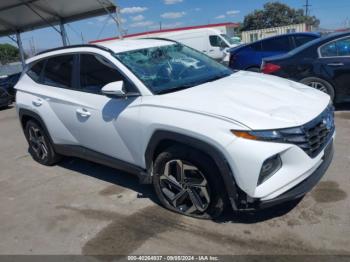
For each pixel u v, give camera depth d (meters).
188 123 3.20
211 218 3.46
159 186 3.70
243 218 3.49
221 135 3.00
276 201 3.04
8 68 30.64
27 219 4.03
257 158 2.90
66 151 4.92
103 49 4.21
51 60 4.97
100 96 4.10
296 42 10.90
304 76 6.69
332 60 6.38
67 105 4.51
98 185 4.66
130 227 3.59
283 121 2.99
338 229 3.18
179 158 3.39
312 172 3.19
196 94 3.49
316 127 3.17
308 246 3.01
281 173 3.01
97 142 4.28
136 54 4.16
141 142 3.68
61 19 18.66
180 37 19.59
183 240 3.28
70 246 3.42
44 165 5.66
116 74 3.96
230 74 4.33
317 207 3.54
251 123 2.96
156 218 3.68
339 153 4.80
